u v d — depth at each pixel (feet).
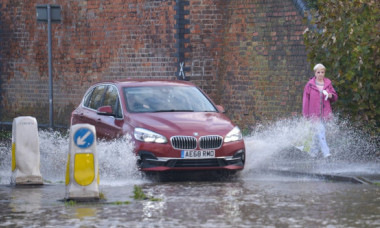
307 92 106.42
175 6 139.44
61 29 163.53
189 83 102.53
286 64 131.75
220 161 89.20
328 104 106.22
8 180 90.12
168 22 140.67
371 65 104.78
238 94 139.13
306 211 64.59
